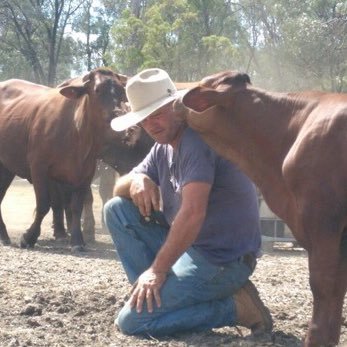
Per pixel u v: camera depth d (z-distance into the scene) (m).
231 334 5.06
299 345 4.85
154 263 4.85
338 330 4.54
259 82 26.05
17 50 34.69
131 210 5.07
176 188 4.91
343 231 4.45
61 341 4.83
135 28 22.69
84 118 8.87
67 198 9.97
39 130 9.19
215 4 25.31
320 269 4.37
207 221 4.89
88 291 5.89
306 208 4.39
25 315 5.34
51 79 32.09
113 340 4.86
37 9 32.06
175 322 4.88
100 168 11.27
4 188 10.02
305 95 4.60
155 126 4.82
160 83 4.81
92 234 10.00
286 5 25.48
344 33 21.64
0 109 9.84
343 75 22.12
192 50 22.75
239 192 4.89
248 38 28.25
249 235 4.93
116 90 8.73
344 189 4.33
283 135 4.60
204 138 4.79
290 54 22.89
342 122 4.36
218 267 4.86
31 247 9.20
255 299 5.00
